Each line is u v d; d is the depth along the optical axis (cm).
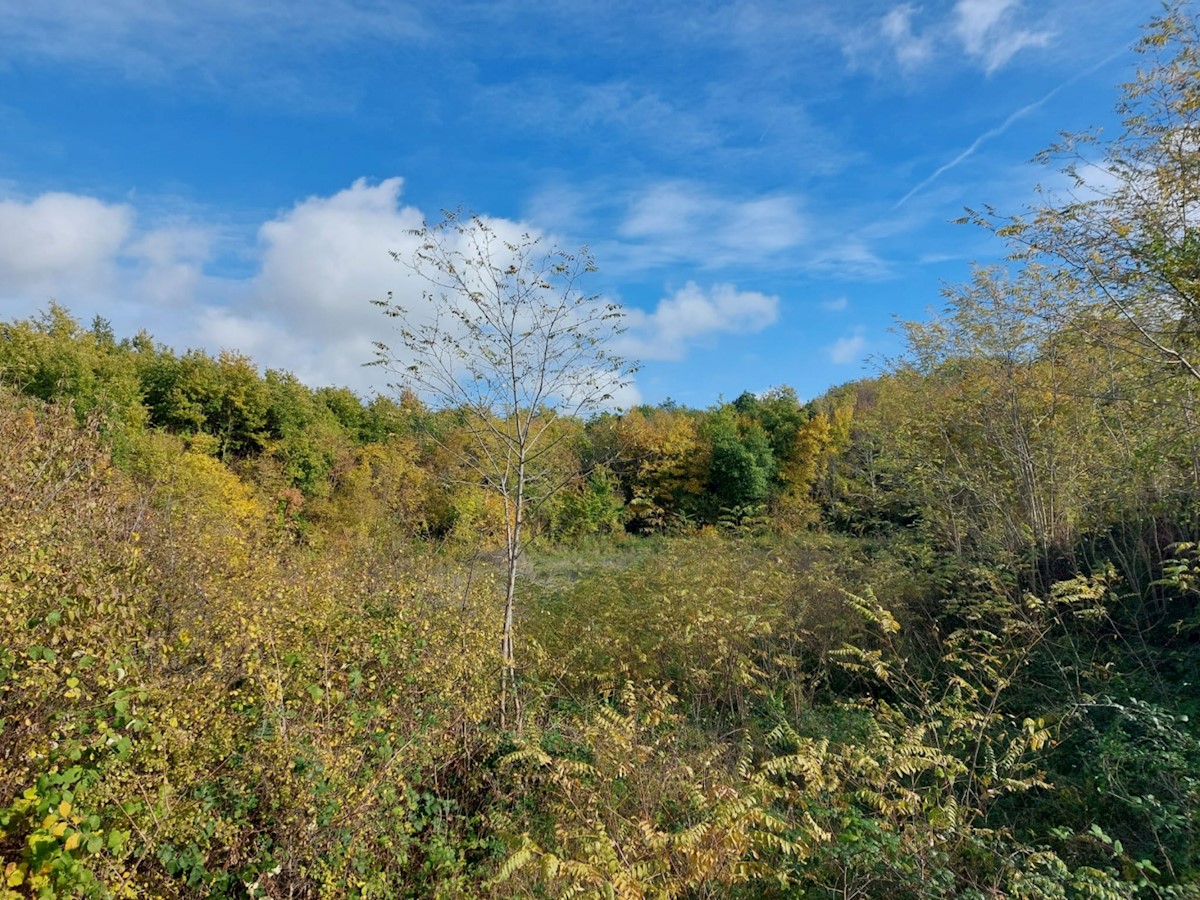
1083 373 782
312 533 1534
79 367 1822
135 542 558
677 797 443
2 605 346
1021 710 577
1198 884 339
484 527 909
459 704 547
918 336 1013
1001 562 754
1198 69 532
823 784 397
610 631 791
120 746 332
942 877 352
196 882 359
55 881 285
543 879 393
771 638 754
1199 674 534
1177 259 506
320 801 393
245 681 491
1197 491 632
